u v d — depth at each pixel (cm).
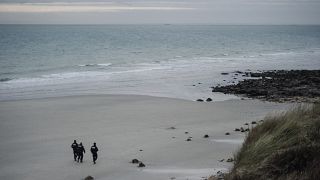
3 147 3412
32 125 4206
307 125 1223
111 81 7156
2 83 6888
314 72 7988
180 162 2791
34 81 7125
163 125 4131
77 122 4319
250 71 8612
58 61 10556
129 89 6394
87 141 3550
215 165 2589
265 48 16212
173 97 5769
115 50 14338
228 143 3294
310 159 1024
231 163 2594
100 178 2525
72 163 2909
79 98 5659
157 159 2916
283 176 1013
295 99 5475
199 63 10262
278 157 1069
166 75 7869
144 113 4734
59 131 3947
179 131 3834
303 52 14175
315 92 5878
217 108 5006
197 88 6481
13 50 13688
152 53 13225
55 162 2952
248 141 1323
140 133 3788
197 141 3406
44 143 3525
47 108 5038
